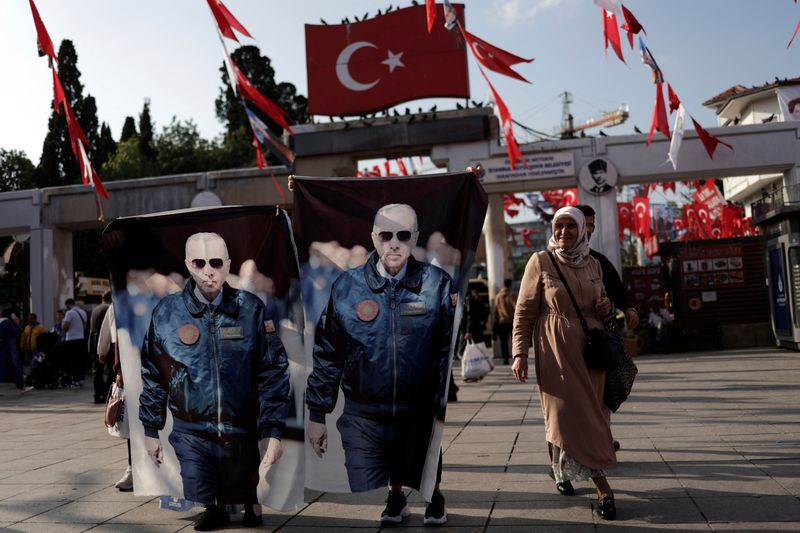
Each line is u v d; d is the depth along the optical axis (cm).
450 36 2109
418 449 489
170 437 510
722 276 2019
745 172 2003
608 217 1998
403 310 504
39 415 1219
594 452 471
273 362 508
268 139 1063
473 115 2050
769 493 492
